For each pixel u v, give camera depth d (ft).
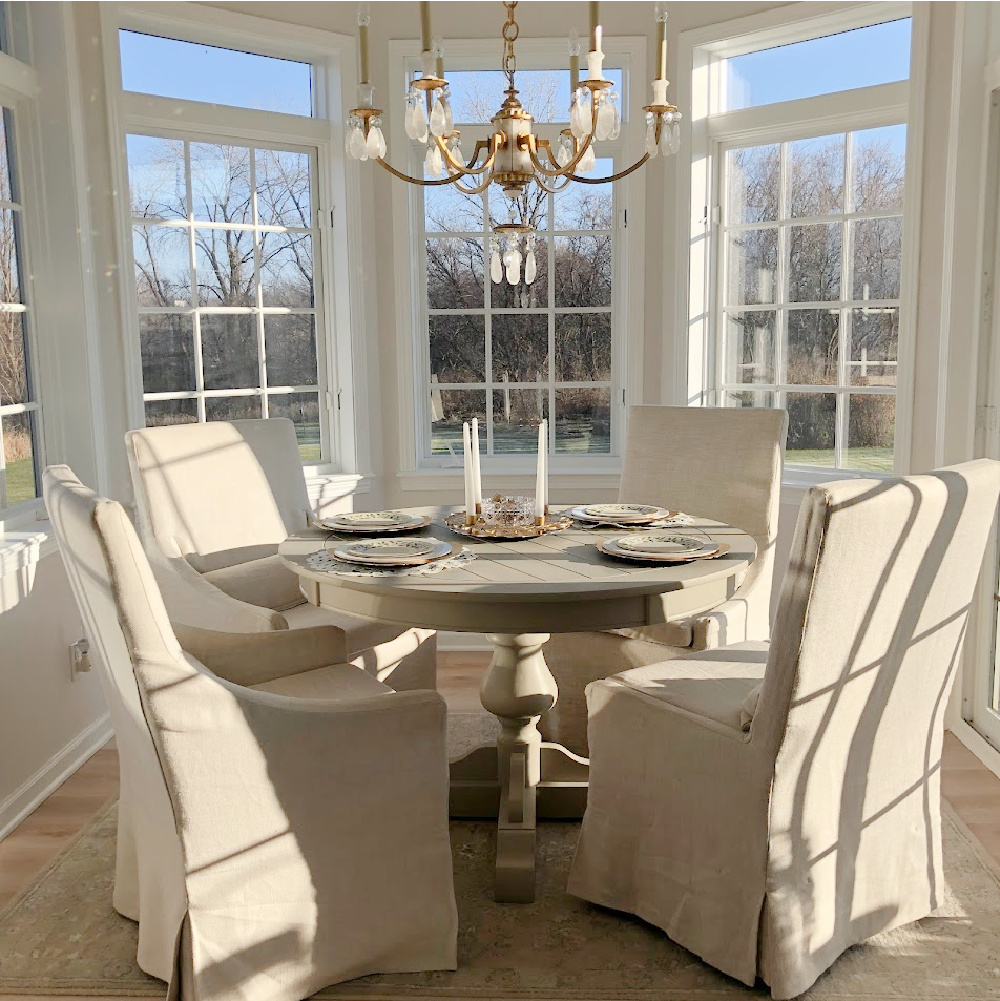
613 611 6.75
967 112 10.19
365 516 9.04
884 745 6.80
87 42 11.04
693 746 6.66
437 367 14.49
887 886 7.05
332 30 13.12
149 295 12.41
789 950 6.33
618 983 6.64
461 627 6.72
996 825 8.77
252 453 10.75
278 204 13.51
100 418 11.25
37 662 9.60
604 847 7.32
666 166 13.46
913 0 10.97
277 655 7.92
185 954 6.04
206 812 5.90
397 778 6.48
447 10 13.24
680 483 10.85
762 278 13.51
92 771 10.19
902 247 11.48
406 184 13.75
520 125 7.82
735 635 9.39
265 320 13.56
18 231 10.51
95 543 5.45
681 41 13.12
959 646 7.11
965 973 6.72
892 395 12.41
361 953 6.56
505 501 9.41
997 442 10.21
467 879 8.00
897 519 5.97
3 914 7.49
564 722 10.12
